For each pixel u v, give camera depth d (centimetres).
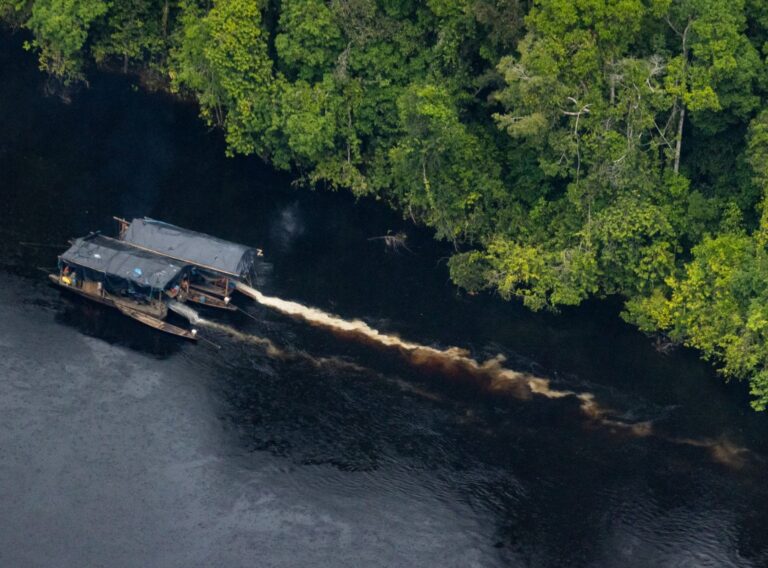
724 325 12369
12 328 12619
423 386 12444
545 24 12362
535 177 13662
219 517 10950
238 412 11962
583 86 12588
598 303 13425
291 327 12988
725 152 13062
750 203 12900
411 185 13912
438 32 13762
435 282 13738
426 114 13038
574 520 11188
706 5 12112
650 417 12244
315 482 11331
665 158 13338
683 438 12038
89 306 13025
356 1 13812
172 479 11244
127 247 13175
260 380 12338
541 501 11331
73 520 10819
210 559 10588
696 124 12725
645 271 12962
